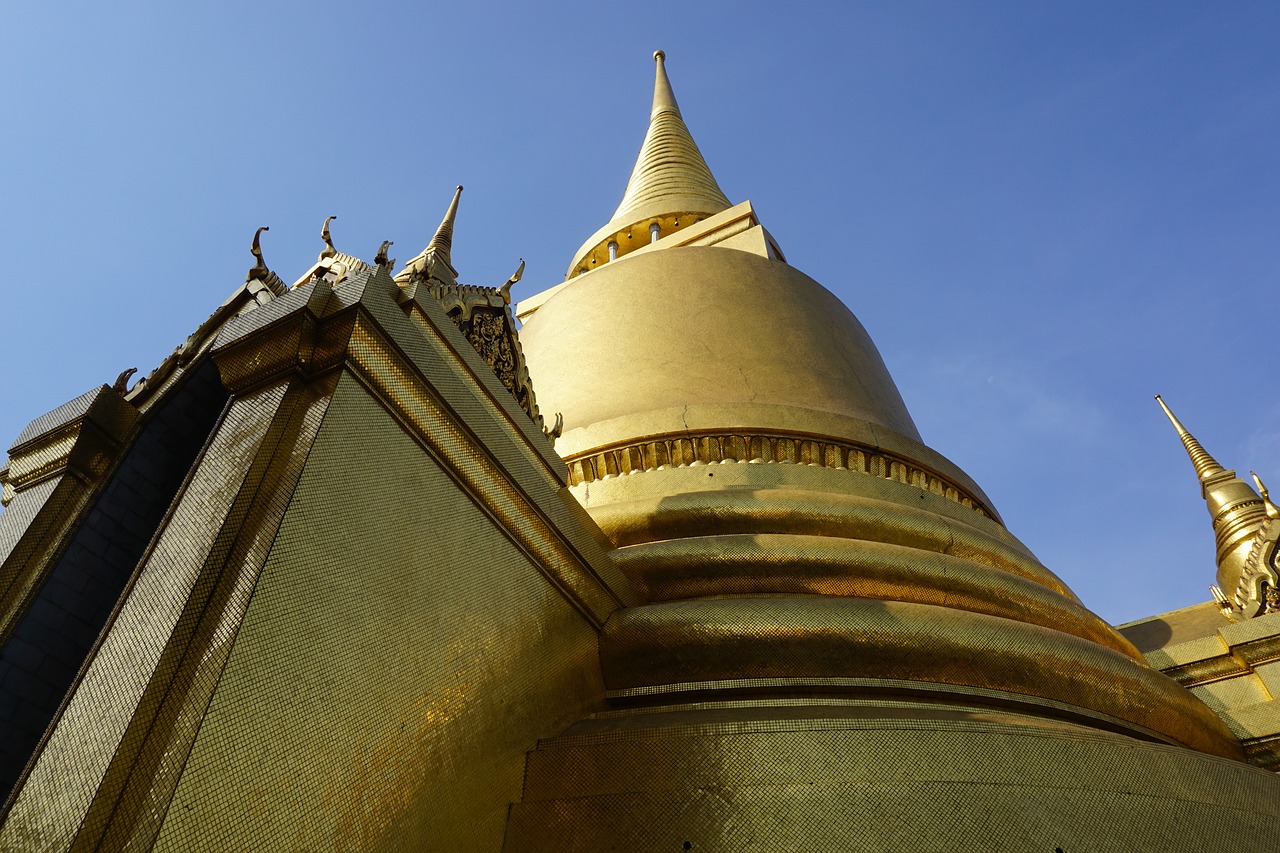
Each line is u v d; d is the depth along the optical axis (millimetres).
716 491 11047
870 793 6320
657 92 30469
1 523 7855
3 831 4516
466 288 9164
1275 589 15031
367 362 6367
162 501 8266
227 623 4980
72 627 7348
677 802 6508
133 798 4430
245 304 9234
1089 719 8938
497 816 6633
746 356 14367
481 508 7188
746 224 19953
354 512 5918
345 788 5301
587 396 13875
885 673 8430
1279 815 6867
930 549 11094
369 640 5754
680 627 8492
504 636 7109
